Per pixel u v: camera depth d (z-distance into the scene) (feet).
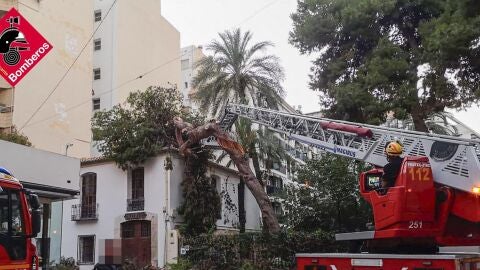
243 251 75.31
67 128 121.08
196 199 85.20
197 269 75.10
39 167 58.23
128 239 88.63
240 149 79.66
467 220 33.17
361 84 69.62
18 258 28.17
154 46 161.89
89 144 128.06
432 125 91.15
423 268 30.25
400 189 33.71
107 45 144.87
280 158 101.09
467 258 30.83
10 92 107.34
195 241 78.95
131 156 86.99
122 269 71.41
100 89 142.61
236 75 93.40
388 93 69.10
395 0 69.62
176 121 84.38
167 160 84.74
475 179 32.48
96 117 92.17
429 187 33.81
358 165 82.17
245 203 113.70
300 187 88.74
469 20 55.31
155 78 159.94
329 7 74.38
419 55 68.90
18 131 102.06
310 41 76.02
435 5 69.26
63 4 125.49
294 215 86.89
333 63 74.74
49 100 116.78
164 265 77.46
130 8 151.74
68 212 95.45
